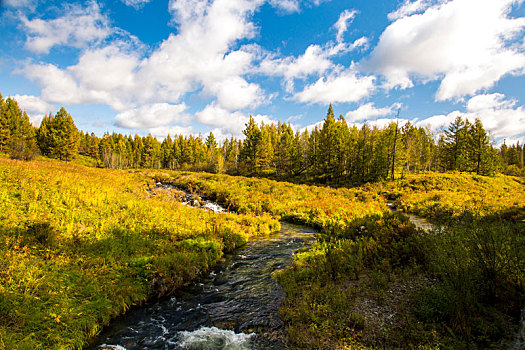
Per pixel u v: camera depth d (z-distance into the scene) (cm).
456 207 1778
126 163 8969
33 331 496
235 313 648
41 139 6625
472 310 470
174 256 902
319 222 1730
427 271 684
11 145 4981
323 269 807
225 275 897
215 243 1127
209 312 657
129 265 808
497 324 439
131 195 1702
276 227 1641
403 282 668
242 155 8231
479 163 4850
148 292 727
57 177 1510
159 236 1095
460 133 5369
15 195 1120
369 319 543
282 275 848
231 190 2645
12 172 1395
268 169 7219
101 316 595
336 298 627
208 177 3456
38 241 777
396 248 813
